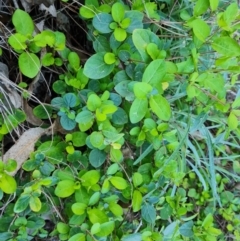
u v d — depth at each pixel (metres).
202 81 0.41
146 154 0.47
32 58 0.40
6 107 0.43
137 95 0.38
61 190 0.42
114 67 0.45
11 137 0.46
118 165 0.45
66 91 0.46
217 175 0.68
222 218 0.71
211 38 0.41
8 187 0.39
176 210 0.52
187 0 0.51
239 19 0.42
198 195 0.67
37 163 0.43
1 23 0.42
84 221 0.44
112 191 0.46
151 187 0.47
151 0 0.52
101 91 0.46
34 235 0.48
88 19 0.47
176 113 0.53
